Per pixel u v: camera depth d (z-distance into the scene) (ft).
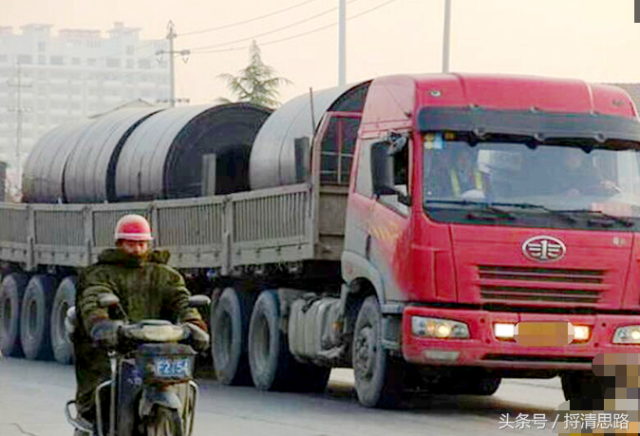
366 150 115.24
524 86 109.40
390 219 109.29
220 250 144.77
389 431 97.76
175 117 164.86
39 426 99.81
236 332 142.72
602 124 108.47
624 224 107.34
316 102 133.39
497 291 105.70
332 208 125.29
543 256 105.91
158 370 65.46
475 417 109.09
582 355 105.91
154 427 65.87
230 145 160.15
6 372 161.27
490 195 106.32
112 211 167.12
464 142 107.14
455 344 105.29
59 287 179.73
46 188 188.65
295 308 130.31
